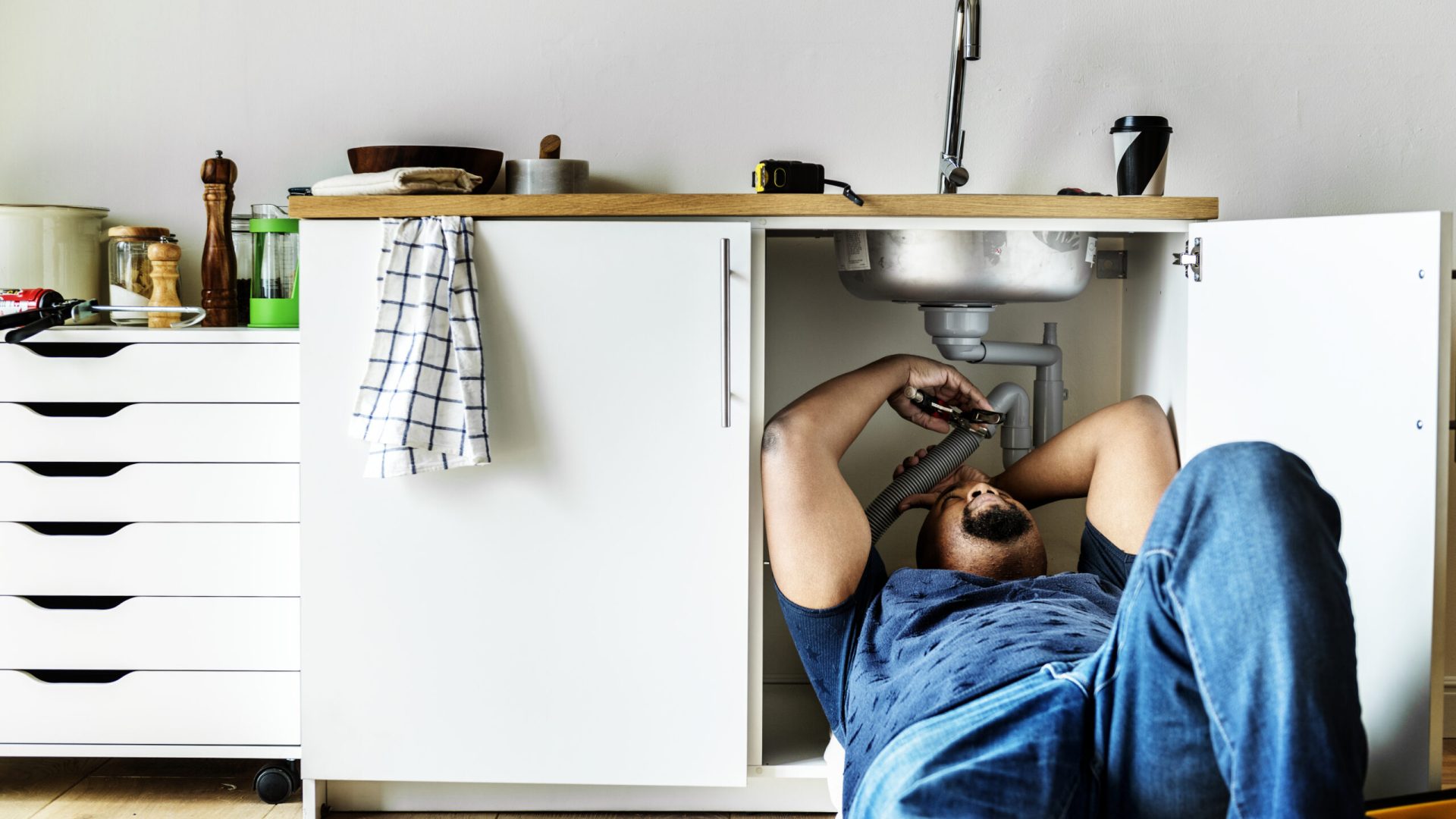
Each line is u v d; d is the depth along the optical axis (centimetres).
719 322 158
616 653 161
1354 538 136
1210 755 97
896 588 151
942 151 195
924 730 110
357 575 160
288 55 200
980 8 199
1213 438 161
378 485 159
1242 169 204
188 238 203
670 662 161
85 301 175
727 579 160
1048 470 178
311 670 161
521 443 159
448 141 202
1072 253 174
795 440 158
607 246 157
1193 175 204
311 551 160
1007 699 107
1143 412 174
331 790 171
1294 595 88
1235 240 155
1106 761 102
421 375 153
